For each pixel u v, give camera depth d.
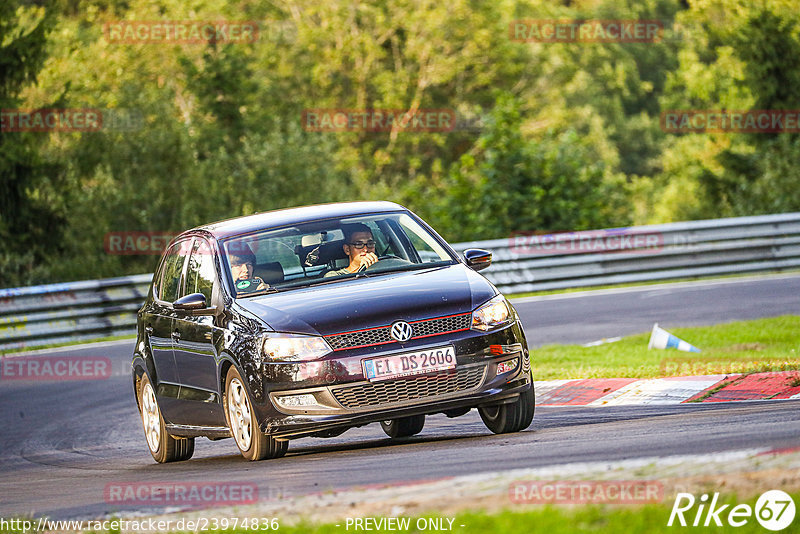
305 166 133.12
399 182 192.25
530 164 109.19
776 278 76.12
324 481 23.56
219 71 150.62
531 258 80.62
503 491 19.20
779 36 135.75
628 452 22.94
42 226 115.56
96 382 57.06
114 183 122.75
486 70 199.38
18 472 36.69
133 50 159.00
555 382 40.38
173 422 34.41
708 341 48.41
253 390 28.39
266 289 30.61
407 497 19.70
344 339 28.02
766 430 23.95
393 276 30.59
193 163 127.56
